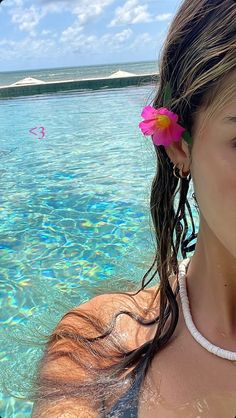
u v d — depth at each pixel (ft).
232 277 2.90
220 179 2.40
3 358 8.05
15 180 22.20
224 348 2.98
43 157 26.73
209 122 2.41
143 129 2.79
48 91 65.72
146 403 3.02
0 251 14.46
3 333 9.71
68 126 36.76
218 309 3.04
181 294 3.25
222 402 2.85
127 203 17.52
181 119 2.65
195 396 2.91
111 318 3.74
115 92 58.29
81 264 12.98
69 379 3.37
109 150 27.14
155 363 3.17
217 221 2.47
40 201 18.78
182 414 2.87
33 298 11.43
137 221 15.49
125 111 42.24
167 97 2.78
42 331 7.50
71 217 16.67
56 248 14.25
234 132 2.32
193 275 3.25
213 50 2.38
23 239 15.14
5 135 34.65
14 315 10.71
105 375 3.29
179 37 2.63
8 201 19.03
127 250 13.16
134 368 3.25
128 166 22.98
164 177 3.38
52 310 10.16
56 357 3.61
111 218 16.10
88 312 3.92
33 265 13.35
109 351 3.47
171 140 2.69
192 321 3.15
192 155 2.60
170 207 3.48
